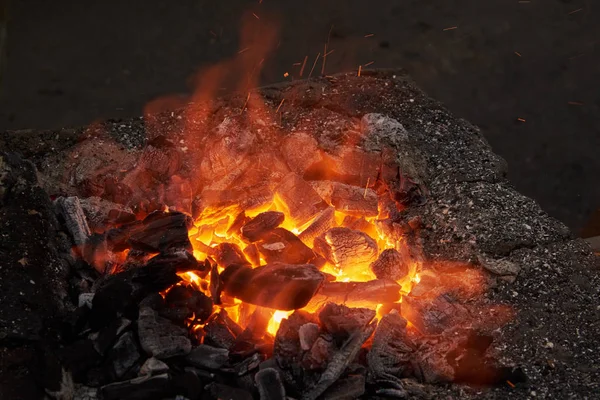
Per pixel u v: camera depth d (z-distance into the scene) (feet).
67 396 6.92
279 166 9.55
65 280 8.08
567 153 15.57
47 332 7.29
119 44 17.24
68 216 8.43
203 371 7.20
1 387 6.77
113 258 8.31
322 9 18.39
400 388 7.29
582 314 8.19
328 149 9.75
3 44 15.34
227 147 9.36
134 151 9.84
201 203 8.71
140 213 8.86
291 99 10.67
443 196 9.43
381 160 9.56
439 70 17.07
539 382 7.51
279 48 17.28
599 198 14.66
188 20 17.98
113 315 7.43
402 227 8.85
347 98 10.77
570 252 8.84
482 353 7.72
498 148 15.66
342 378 7.20
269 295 7.52
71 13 18.01
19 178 8.43
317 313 7.64
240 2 18.56
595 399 7.30
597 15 18.49
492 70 17.22
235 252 8.22
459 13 18.49
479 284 8.43
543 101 16.53
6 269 7.63
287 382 7.16
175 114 10.43
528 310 8.19
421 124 10.54
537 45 17.76
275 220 8.55
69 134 10.03
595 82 16.99
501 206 9.32
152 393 6.91
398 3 18.56
